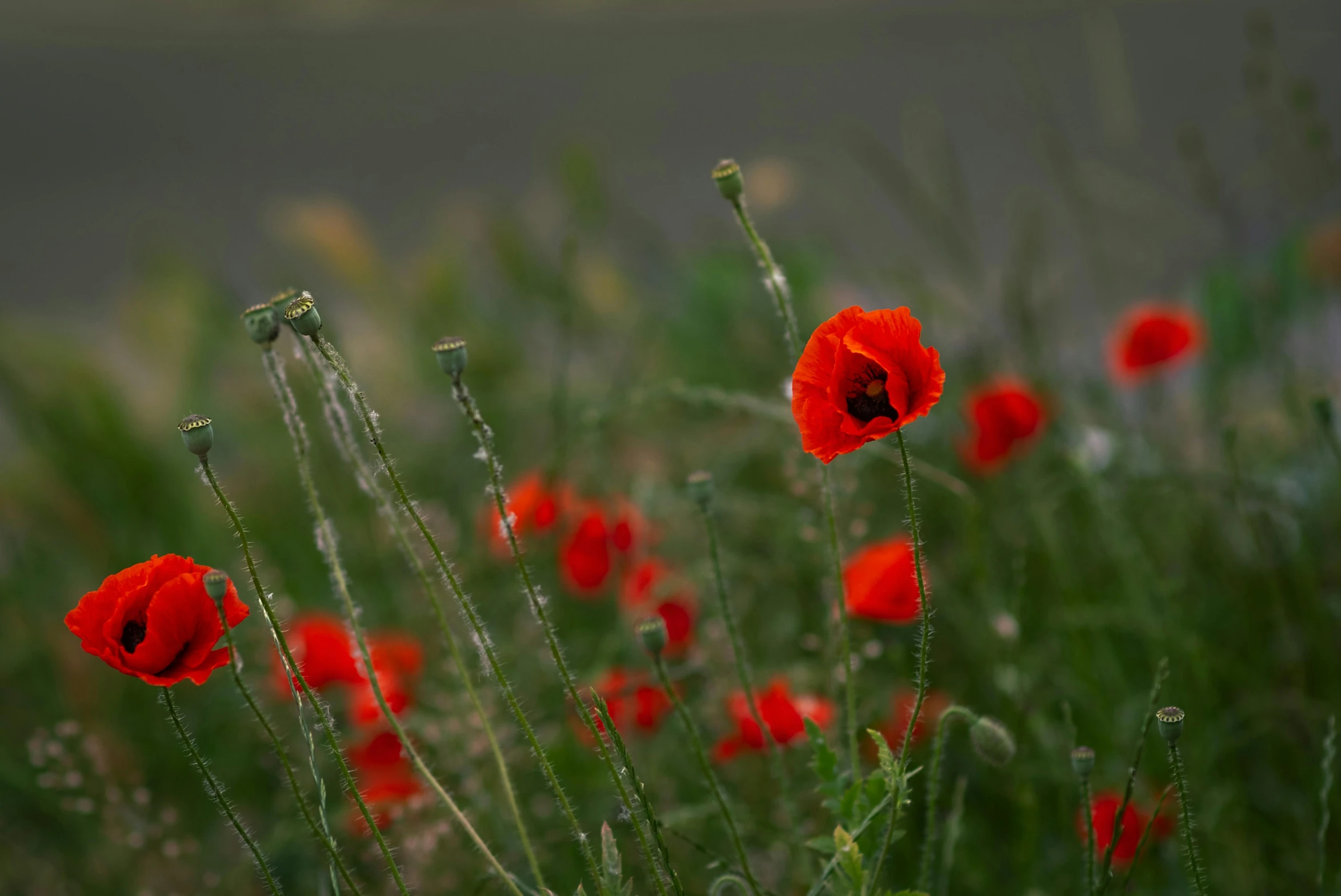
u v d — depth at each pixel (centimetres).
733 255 386
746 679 209
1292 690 236
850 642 224
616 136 1181
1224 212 312
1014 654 229
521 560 197
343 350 365
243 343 386
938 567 275
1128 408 327
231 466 368
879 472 298
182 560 199
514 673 246
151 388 405
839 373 195
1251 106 301
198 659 196
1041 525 244
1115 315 342
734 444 293
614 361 379
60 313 786
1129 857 223
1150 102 943
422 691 239
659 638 202
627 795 204
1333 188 291
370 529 296
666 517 284
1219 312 325
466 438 354
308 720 238
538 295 384
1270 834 230
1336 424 280
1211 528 264
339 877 228
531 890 204
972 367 324
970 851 230
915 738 231
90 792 246
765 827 224
